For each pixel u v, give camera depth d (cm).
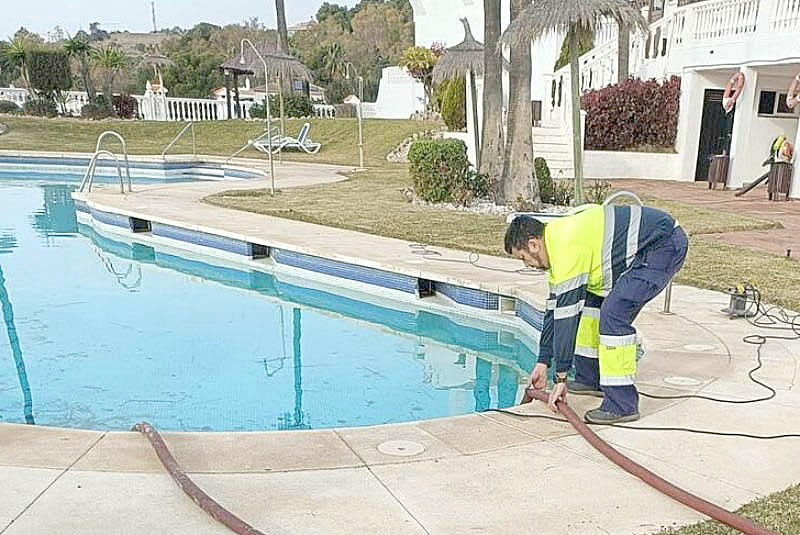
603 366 333
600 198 1111
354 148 2434
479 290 636
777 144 1235
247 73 3175
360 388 520
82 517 246
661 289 324
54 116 3108
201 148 2550
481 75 1358
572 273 315
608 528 241
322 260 788
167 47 6041
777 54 1255
